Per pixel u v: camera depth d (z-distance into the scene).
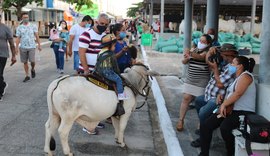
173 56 21.94
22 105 9.30
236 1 30.38
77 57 11.12
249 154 4.53
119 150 6.58
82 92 5.62
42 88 11.51
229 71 5.77
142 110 9.58
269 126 4.63
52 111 5.71
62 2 45.38
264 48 5.67
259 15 36.78
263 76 5.71
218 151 6.31
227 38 24.05
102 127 7.75
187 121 8.15
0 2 24.70
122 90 5.96
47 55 22.14
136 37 33.62
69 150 5.84
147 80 6.67
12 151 6.26
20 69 15.45
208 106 6.13
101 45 6.00
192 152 6.33
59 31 15.02
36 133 7.20
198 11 35.44
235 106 5.48
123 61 7.43
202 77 7.02
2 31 9.88
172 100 10.34
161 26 26.91
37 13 40.81
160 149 6.80
